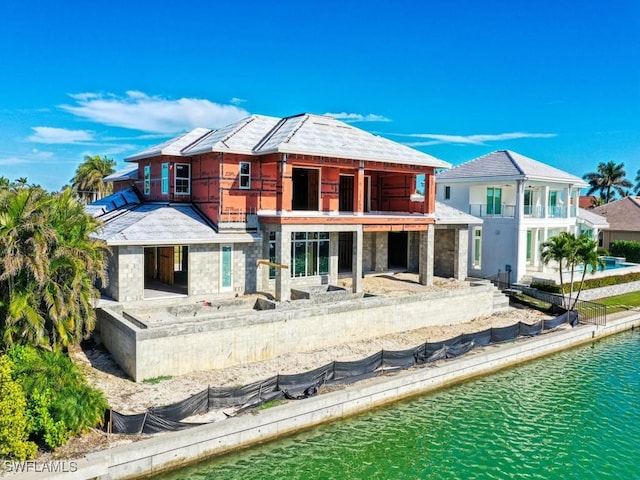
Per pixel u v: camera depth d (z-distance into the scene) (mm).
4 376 12820
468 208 38531
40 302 16359
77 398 13570
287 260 25188
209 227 25406
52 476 11961
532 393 20141
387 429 16875
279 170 25047
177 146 27438
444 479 14195
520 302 31812
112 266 22922
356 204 27203
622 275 38312
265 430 15531
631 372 22703
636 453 15758
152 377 18016
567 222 40156
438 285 30469
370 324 24016
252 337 20266
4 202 16062
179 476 13891
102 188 71812
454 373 20766
